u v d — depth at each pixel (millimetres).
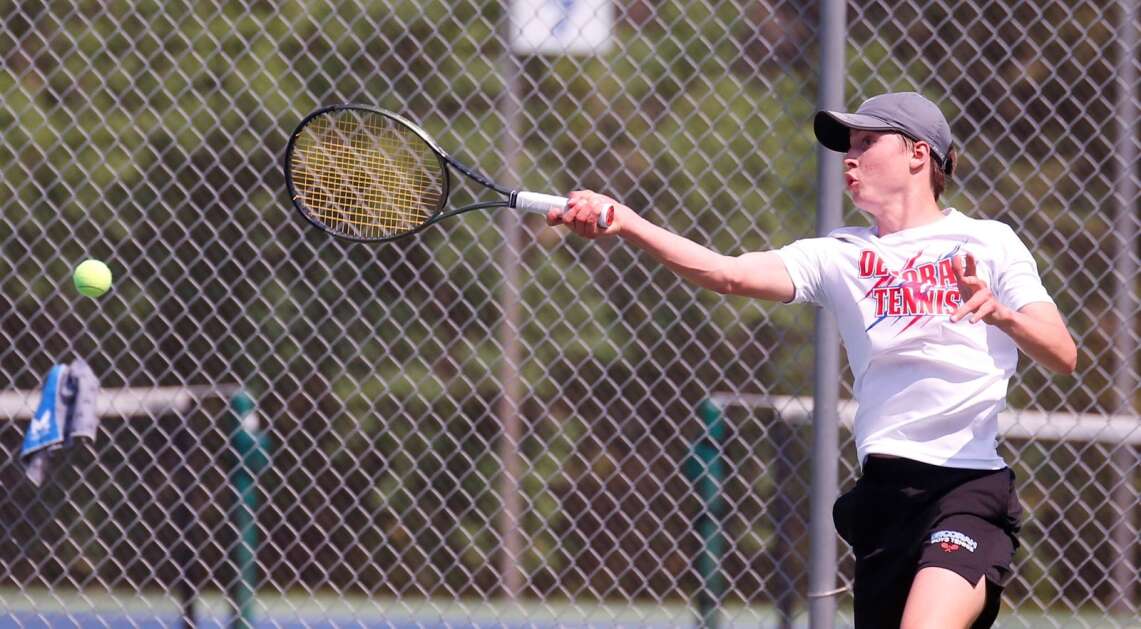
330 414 23453
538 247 22938
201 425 21203
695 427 22656
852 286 11234
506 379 22141
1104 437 17141
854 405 17094
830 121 11930
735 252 22312
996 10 21016
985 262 10875
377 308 23312
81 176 23234
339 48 23062
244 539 18109
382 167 15500
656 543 22703
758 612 20484
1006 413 17125
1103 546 21047
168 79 23297
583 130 23000
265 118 23156
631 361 22875
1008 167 17844
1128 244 17641
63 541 20047
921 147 11258
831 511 14664
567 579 22906
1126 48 17656
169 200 23234
